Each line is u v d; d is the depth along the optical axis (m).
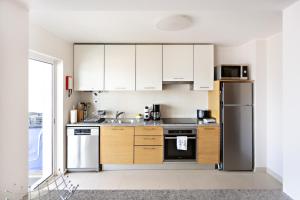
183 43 4.17
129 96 4.59
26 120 1.83
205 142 3.99
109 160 3.99
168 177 3.72
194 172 3.95
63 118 3.80
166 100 4.59
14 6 1.67
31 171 3.61
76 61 4.17
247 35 3.59
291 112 1.74
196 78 4.18
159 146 3.99
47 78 3.66
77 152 3.94
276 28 3.17
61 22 2.85
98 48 4.16
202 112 4.40
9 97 1.63
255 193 1.41
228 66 4.04
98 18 2.71
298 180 1.65
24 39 1.79
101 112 4.50
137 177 3.73
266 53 3.92
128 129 3.99
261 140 3.96
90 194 1.38
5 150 1.60
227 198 1.34
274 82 3.71
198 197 1.34
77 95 4.45
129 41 4.02
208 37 3.72
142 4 1.76
